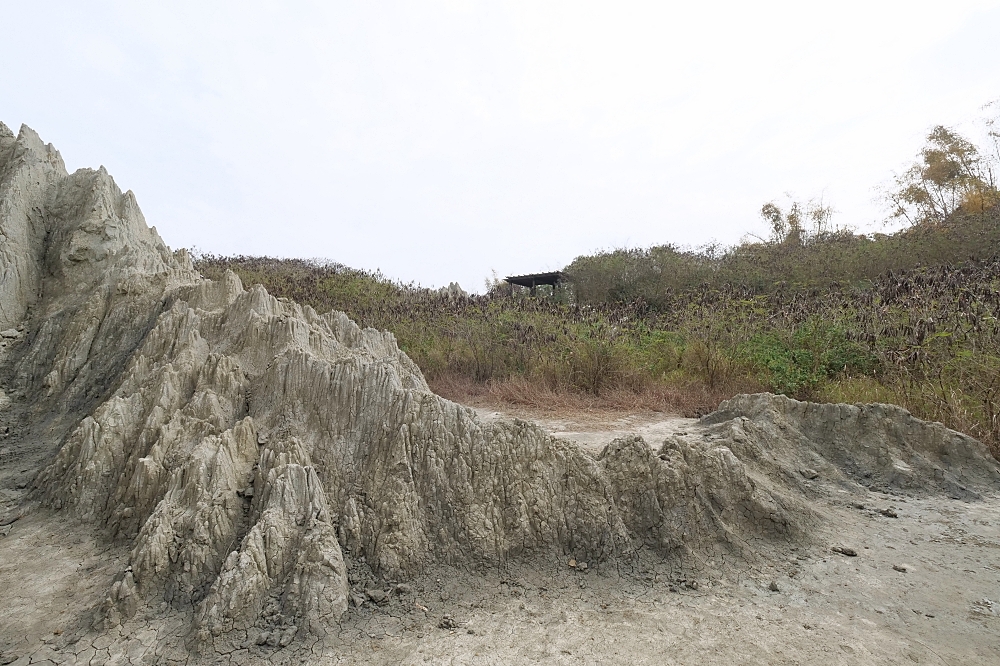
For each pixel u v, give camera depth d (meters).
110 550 4.45
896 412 6.61
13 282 8.20
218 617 3.49
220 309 7.29
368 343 8.70
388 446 4.86
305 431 5.23
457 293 20.08
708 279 18.36
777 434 6.54
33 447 6.12
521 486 4.75
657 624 3.71
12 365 7.50
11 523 4.89
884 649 3.42
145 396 5.61
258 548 3.84
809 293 13.85
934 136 22.08
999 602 3.92
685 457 5.18
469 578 4.21
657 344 12.14
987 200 19.25
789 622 3.72
